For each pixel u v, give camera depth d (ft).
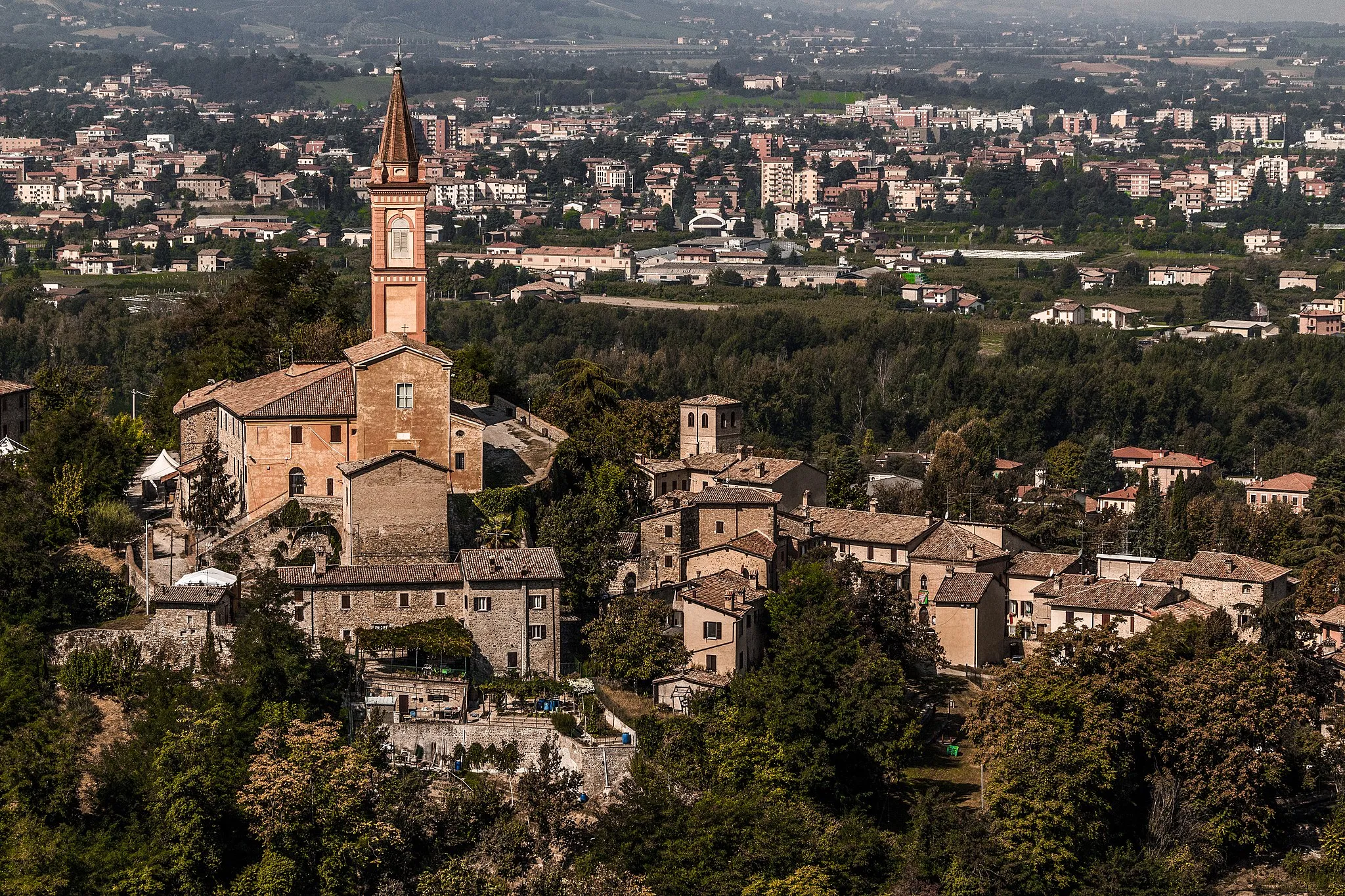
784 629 614.75
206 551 635.25
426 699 578.66
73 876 518.78
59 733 554.05
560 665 605.31
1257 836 578.66
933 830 544.21
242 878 520.01
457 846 541.34
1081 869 549.95
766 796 557.33
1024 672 592.60
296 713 560.20
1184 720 588.91
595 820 549.54
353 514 620.08
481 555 609.01
